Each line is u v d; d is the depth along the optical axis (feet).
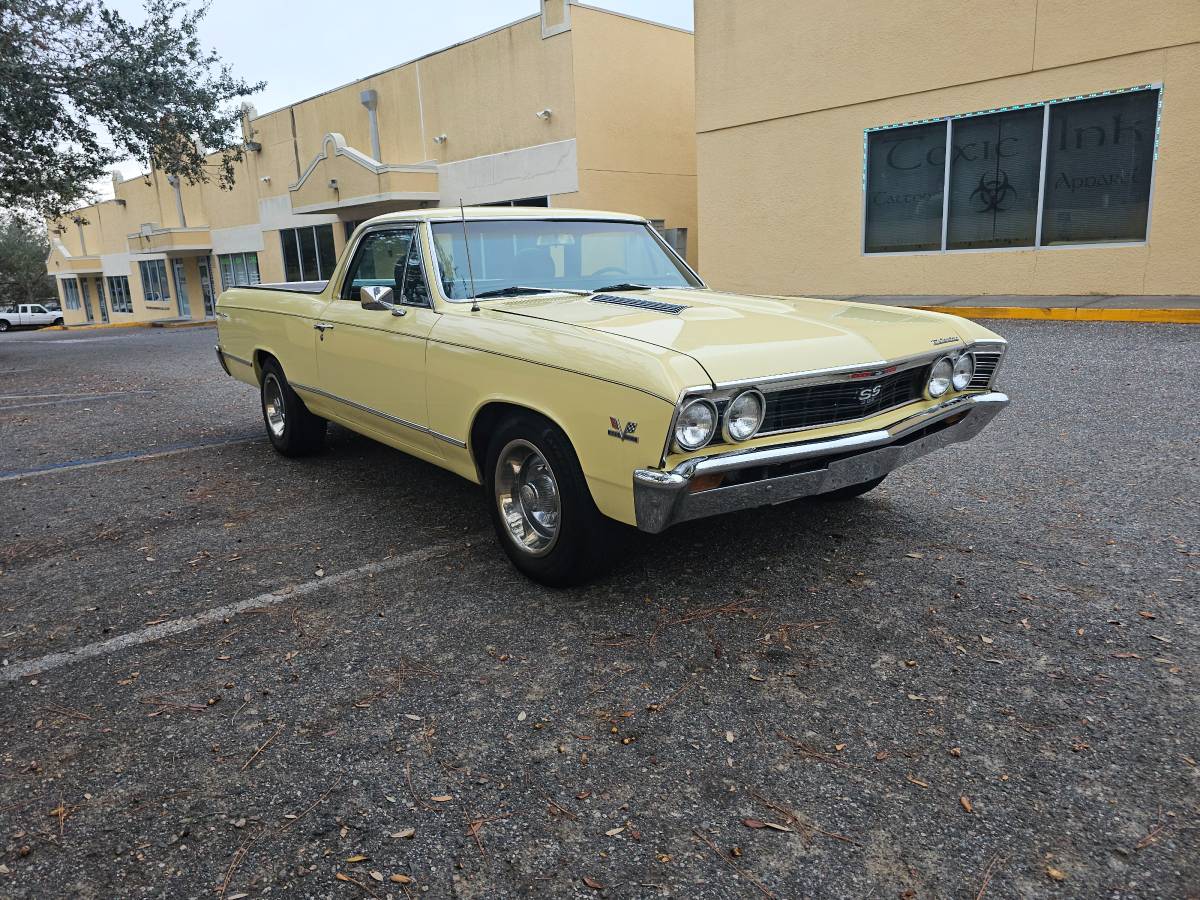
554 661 10.18
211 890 6.78
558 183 61.72
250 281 100.78
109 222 134.41
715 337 10.63
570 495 11.12
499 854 7.10
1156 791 7.60
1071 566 12.28
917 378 12.15
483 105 65.82
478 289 14.03
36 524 15.78
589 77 59.57
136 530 15.29
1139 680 9.35
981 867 6.81
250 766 8.34
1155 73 34.78
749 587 12.01
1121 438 18.28
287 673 10.08
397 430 15.01
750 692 9.40
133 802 7.86
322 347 16.83
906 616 11.01
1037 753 8.18
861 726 8.71
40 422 26.00
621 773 8.09
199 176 57.88
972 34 39.60
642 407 9.71
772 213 49.14
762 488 10.36
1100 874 6.70
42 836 7.43
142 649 10.77
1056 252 38.88
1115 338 28.89
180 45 53.83
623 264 15.84
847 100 44.62
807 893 6.61
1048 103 37.91
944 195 42.06
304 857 7.11
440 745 8.60
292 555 13.82
